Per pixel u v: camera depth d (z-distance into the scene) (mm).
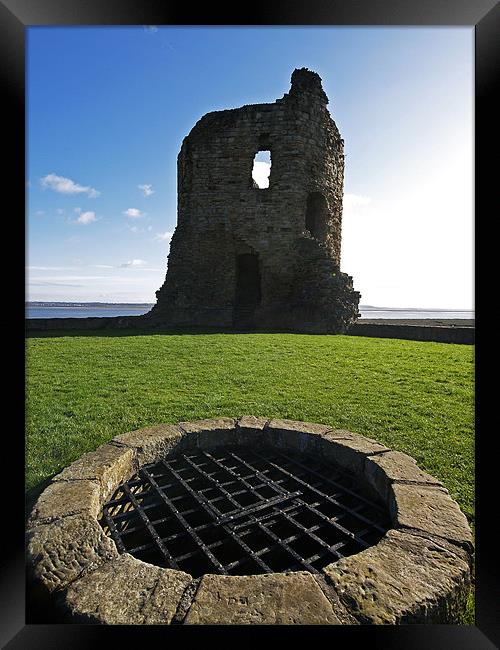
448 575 1715
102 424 4367
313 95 17156
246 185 17000
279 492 2887
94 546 1921
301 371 7031
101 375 6777
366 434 4023
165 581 1707
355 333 13633
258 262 17625
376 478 2732
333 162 18547
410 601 1572
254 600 1585
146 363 7809
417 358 8328
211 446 3555
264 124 16828
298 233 16781
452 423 4301
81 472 2623
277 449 3549
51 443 3865
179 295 16469
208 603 1568
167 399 5305
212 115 17219
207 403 5086
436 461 3400
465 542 1923
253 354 8758
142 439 3252
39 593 1700
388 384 6070
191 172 17422
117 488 2809
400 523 2076
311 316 14570
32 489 2793
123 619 1518
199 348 9562
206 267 17172
